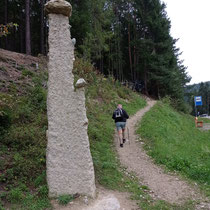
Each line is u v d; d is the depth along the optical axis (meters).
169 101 22.06
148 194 4.56
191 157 7.12
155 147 7.43
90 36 18.55
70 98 3.96
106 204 3.73
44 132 6.00
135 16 28.38
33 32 25.41
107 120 10.14
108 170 5.32
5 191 3.81
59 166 3.88
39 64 12.10
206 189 4.89
